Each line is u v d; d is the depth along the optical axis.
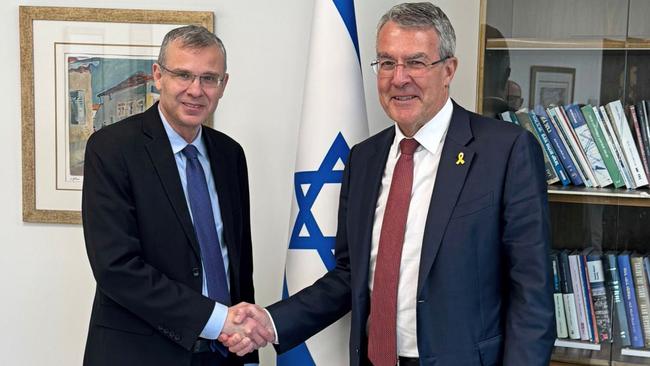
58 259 2.95
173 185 2.16
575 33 2.31
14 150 2.93
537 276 1.89
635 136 2.27
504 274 2.01
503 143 1.95
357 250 2.11
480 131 2.01
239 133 2.87
